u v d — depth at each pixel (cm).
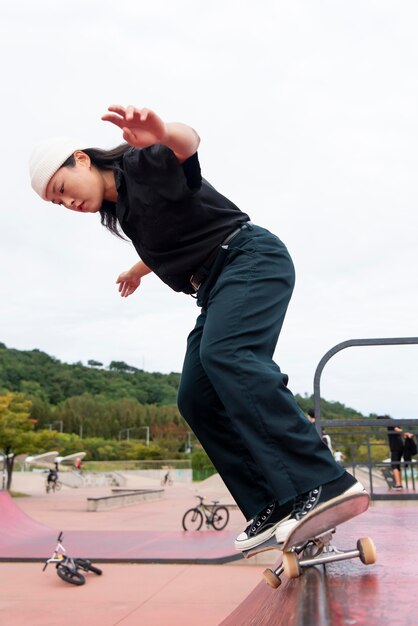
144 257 195
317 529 152
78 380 12531
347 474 156
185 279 193
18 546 821
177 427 7794
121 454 6738
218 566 696
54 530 1025
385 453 2286
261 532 164
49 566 692
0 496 1078
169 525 1253
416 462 620
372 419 345
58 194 189
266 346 173
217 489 3288
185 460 6300
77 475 4272
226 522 1126
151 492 2273
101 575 643
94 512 1680
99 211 204
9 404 2603
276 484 155
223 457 182
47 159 186
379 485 1496
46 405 8881
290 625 111
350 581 138
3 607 499
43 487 3634
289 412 161
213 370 168
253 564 704
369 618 105
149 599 529
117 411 9575
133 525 1255
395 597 119
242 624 170
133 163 178
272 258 183
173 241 184
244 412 162
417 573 143
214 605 505
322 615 110
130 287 257
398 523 270
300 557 175
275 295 179
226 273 181
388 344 331
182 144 164
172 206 179
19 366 12000
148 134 157
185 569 675
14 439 2519
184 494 2756
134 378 13888
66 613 478
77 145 191
